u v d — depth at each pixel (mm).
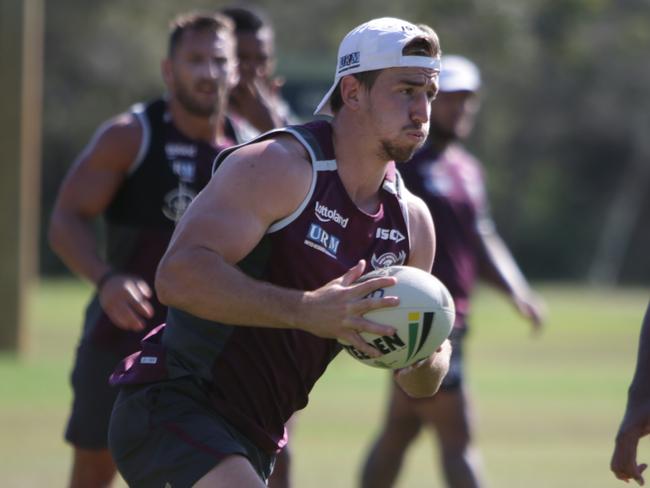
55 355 67938
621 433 18688
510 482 34844
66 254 24453
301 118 62125
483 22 106062
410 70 17281
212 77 24797
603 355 77188
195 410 17875
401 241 18188
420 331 17141
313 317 16266
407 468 39000
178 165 24984
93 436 24547
